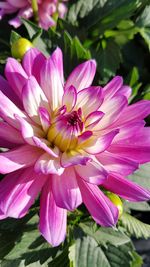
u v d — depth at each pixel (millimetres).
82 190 318
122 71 594
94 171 307
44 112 320
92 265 415
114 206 313
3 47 537
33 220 405
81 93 336
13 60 337
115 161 316
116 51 534
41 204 316
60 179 313
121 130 330
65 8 538
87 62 350
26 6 514
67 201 298
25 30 545
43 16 517
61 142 325
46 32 465
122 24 535
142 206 433
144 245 581
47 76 334
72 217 400
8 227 395
